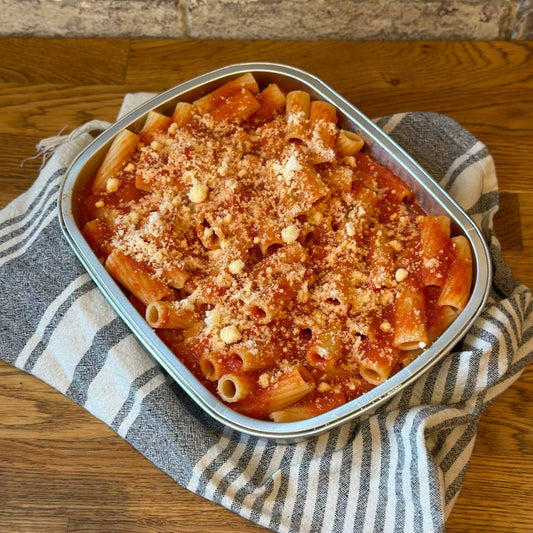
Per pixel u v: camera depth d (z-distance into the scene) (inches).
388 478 21.9
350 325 22.1
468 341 22.8
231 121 25.1
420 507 21.2
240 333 21.9
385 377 21.4
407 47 29.4
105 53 29.2
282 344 22.1
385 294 22.6
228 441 22.5
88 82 28.7
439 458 22.3
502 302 23.1
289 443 22.2
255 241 23.2
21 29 29.5
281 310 22.1
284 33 29.6
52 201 24.7
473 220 24.5
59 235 24.1
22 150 27.4
